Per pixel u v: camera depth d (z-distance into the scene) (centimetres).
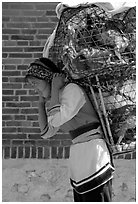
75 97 398
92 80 398
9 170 606
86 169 395
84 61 391
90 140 401
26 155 614
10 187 600
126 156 600
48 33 631
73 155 404
